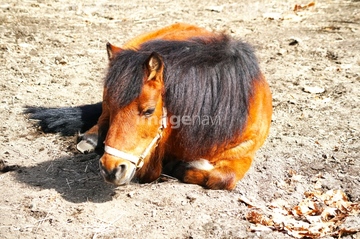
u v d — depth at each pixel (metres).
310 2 11.59
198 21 10.26
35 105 6.71
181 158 4.93
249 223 4.51
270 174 5.29
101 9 10.90
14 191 4.88
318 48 8.88
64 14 10.37
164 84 4.48
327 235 4.41
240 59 4.91
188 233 4.34
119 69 4.36
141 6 11.26
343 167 5.47
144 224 4.43
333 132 6.21
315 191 5.07
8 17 9.80
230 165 4.92
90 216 4.51
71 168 5.32
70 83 7.41
